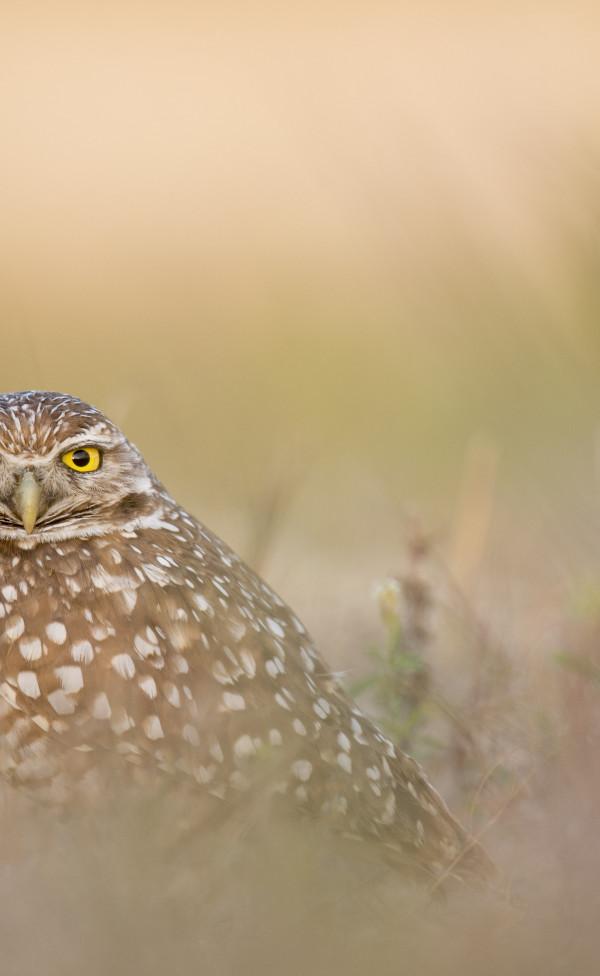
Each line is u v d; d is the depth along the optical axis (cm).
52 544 739
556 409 1151
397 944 582
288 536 1377
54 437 740
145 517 774
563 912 581
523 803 754
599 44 1202
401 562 1277
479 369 1178
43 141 3300
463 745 832
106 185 2948
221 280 1720
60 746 700
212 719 704
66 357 1628
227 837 674
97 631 711
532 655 895
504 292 1123
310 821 712
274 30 1285
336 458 1525
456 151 1122
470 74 1189
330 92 1170
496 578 1121
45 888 628
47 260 2112
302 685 741
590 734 751
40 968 577
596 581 931
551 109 1102
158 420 1456
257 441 1442
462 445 1350
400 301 1352
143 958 574
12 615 714
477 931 578
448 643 1007
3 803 707
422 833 728
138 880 637
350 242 1691
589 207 1084
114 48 3850
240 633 736
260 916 605
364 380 1587
